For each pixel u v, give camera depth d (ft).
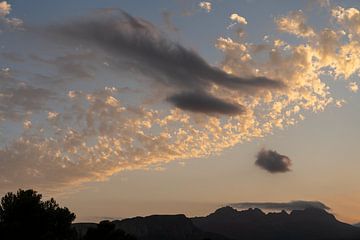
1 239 278.46
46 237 288.51
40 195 321.93
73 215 327.26
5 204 311.27
